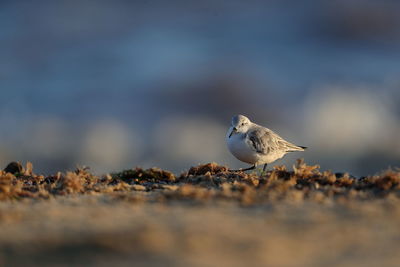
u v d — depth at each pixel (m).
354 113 22.69
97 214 5.95
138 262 4.45
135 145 21.12
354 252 4.68
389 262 4.45
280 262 4.44
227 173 8.44
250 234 5.06
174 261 4.43
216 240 4.88
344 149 20.41
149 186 7.88
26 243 5.00
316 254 4.63
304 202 6.29
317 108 23.47
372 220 5.50
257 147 9.52
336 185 7.43
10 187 7.12
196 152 20.52
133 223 5.51
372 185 7.23
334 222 5.45
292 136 21.89
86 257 4.63
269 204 6.20
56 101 23.67
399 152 20.22
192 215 5.78
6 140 20.50
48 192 7.30
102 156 20.20
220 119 24.00
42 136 20.95
